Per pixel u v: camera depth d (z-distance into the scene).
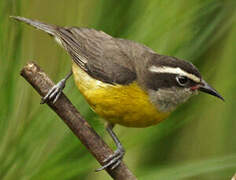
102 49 2.33
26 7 2.30
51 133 2.28
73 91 2.31
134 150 2.38
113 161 2.28
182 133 2.38
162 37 2.29
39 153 2.27
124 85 2.31
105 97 2.31
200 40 2.30
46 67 2.32
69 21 2.29
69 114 2.28
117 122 2.32
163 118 2.32
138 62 2.32
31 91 2.28
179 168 2.30
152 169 2.30
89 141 2.28
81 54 2.33
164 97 2.32
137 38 2.29
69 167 2.27
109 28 2.29
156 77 2.32
